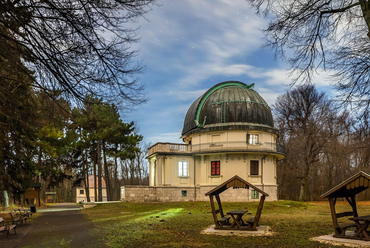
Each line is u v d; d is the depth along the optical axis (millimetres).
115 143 43844
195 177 36781
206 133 36344
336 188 11039
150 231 14062
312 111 43750
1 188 20109
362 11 9250
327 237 11398
